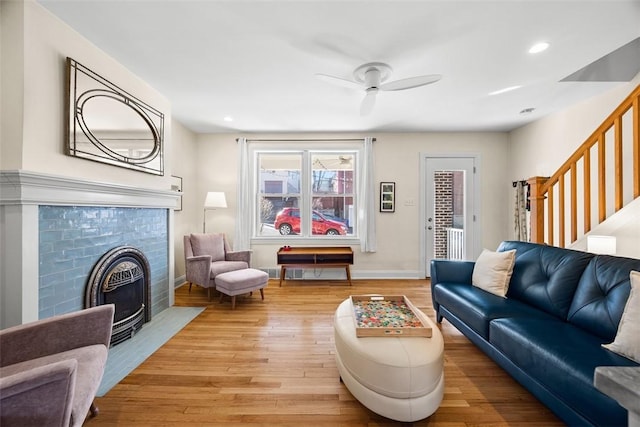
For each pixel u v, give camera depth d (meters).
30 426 0.94
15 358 1.26
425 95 3.09
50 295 1.78
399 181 4.58
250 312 3.04
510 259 2.30
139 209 2.70
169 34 2.00
